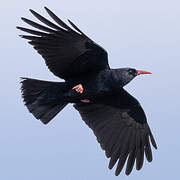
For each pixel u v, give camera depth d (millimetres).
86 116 15945
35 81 14602
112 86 14719
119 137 16078
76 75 14570
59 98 14688
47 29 13547
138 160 16062
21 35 13562
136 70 14922
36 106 14664
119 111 16078
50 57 14031
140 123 16141
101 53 14141
